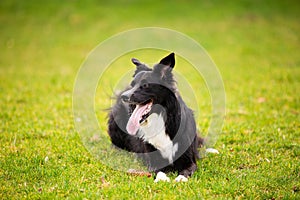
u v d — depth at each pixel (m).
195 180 6.60
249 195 6.14
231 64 17.95
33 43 23.78
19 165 7.42
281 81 14.50
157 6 29.92
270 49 20.66
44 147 8.34
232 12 28.31
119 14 28.50
